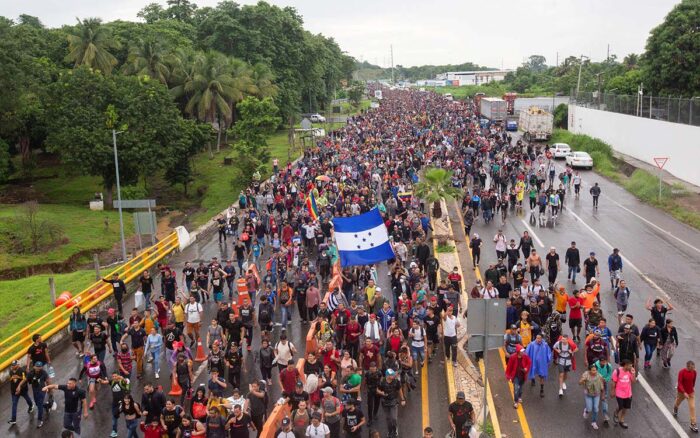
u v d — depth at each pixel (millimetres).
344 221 23219
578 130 75250
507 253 24859
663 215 36031
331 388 13625
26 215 36438
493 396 16062
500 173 41500
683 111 46188
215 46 86188
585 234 31844
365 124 82500
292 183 39094
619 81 78812
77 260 34656
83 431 14961
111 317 19172
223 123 80562
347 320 17922
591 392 14352
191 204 49781
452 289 19766
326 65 117062
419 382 17000
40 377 15391
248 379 17359
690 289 23672
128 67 64812
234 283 25672
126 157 43781
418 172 47438
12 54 45406
